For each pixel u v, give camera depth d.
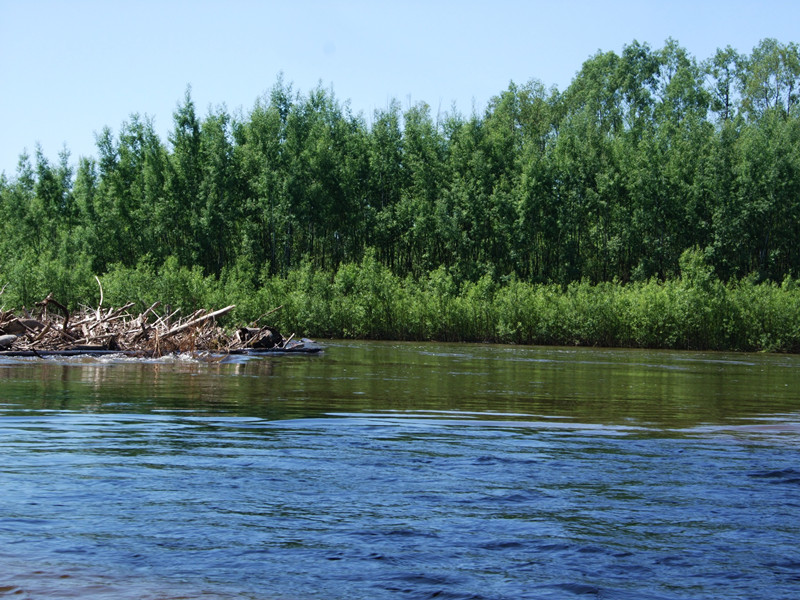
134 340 24.66
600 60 89.25
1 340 22.48
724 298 43.97
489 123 70.12
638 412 11.84
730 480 6.72
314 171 59.66
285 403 11.96
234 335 29.36
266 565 4.45
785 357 37.19
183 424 9.40
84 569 4.32
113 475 6.46
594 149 61.06
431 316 45.88
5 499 5.61
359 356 27.91
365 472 6.82
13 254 57.50
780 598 4.12
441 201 56.94
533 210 56.66
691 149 61.28
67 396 12.09
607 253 58.56
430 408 11.78
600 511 5.66
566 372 21.67
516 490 6.25
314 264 62.59
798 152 58.97
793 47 88.19
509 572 4.42
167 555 4.57
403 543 4.87
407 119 61.91
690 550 4.84
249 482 6.34
